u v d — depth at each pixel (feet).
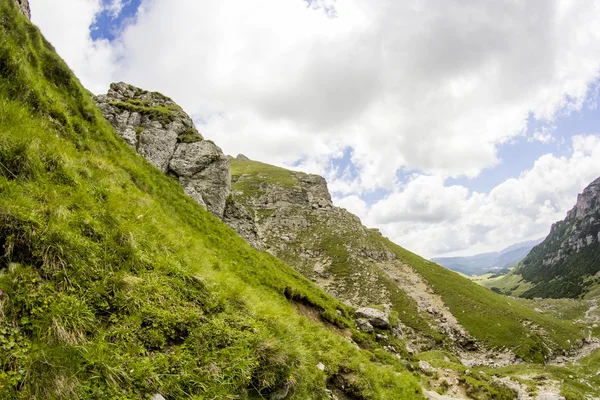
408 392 49.70
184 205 96.94
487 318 401.08
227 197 207.51
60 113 49.21
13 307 19.39
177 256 36.76
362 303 409.08
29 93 43.88
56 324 19.83
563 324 437.58
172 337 26.05
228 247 93.40
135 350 22.67
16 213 23.24
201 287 33.65
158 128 198.18
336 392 40.83
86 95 74.90
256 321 33.58
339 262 495.00
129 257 30.07
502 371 236.43
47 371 17.72
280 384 28.76
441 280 495.82
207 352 26.32
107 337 22.26
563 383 171.73
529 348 347.56
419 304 422.00
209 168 198.80
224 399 23.62
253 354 28.53
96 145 60.34
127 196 43.11
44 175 30.73
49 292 21.71
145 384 20.81
